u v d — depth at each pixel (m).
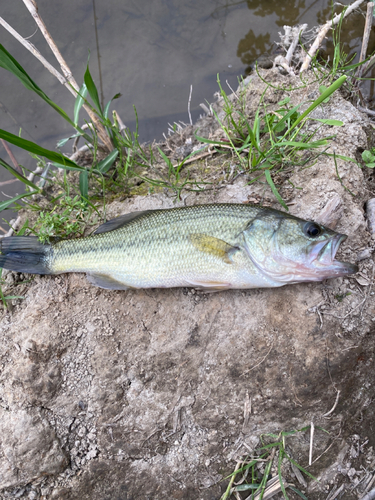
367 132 0.46
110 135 0.49
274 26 0.57
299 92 0.49
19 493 0.37
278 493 0.38
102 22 0.59
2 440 0.37
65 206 0.47
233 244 0.36
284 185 0.43
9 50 0.58
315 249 0.35
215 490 0.38
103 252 0.38
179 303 0.40
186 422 0.39
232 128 0.49
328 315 0.38
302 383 0.38
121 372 0.39
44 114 0.56
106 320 0.40
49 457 0.37
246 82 0.53
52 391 0.39
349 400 0.39
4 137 0.38
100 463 0.38
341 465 0.39
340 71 0.49
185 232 0.37
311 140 0.44
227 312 0.39
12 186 0.53
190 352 0.39
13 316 0.41
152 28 0.58
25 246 0.40
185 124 0.55
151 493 0.38
